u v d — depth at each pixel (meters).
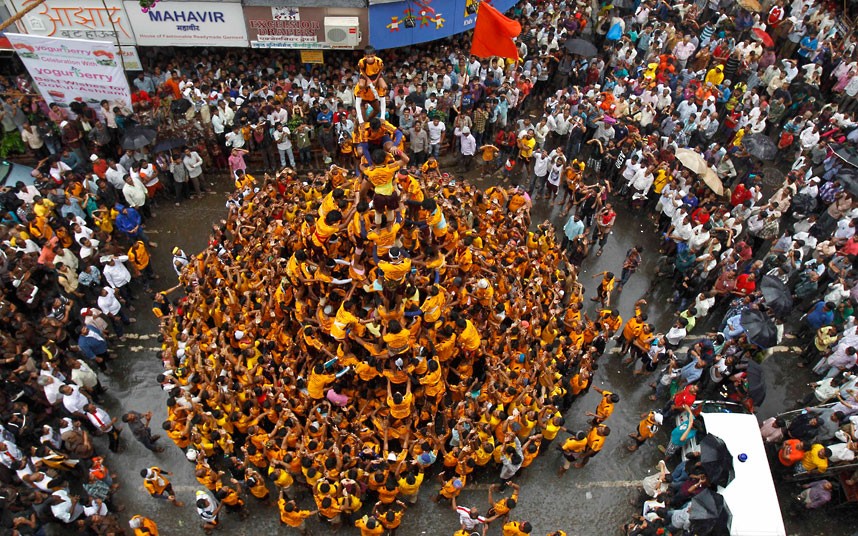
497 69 26.86
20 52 20.39
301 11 23.00
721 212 20.89
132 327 18.81
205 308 16.77
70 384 15.07
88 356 16.81
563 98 25.73
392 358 14.24
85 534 13.97
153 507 14.96
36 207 18.64
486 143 26.41
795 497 16.00
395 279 13.69
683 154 21.92
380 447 15.11
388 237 13.66
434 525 14.85
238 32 23.45
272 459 14.12
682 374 16.94
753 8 31.25
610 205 22.11
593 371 17.06
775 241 22.25
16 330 16.33
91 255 18.28
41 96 22.45
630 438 16.70
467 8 25.05
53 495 13.12
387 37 24.39
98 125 21.95
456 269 17.33
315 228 14.52
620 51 28.83
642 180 22.45
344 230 14.78
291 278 15.95
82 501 13.93
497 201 21.55
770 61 28.83
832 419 15.42
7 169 21.08
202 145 23.20
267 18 23.09
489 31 20.91
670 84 27.36
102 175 20.72
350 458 14.04
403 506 14.00
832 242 20.30
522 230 20.17
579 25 30.53
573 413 17.38
